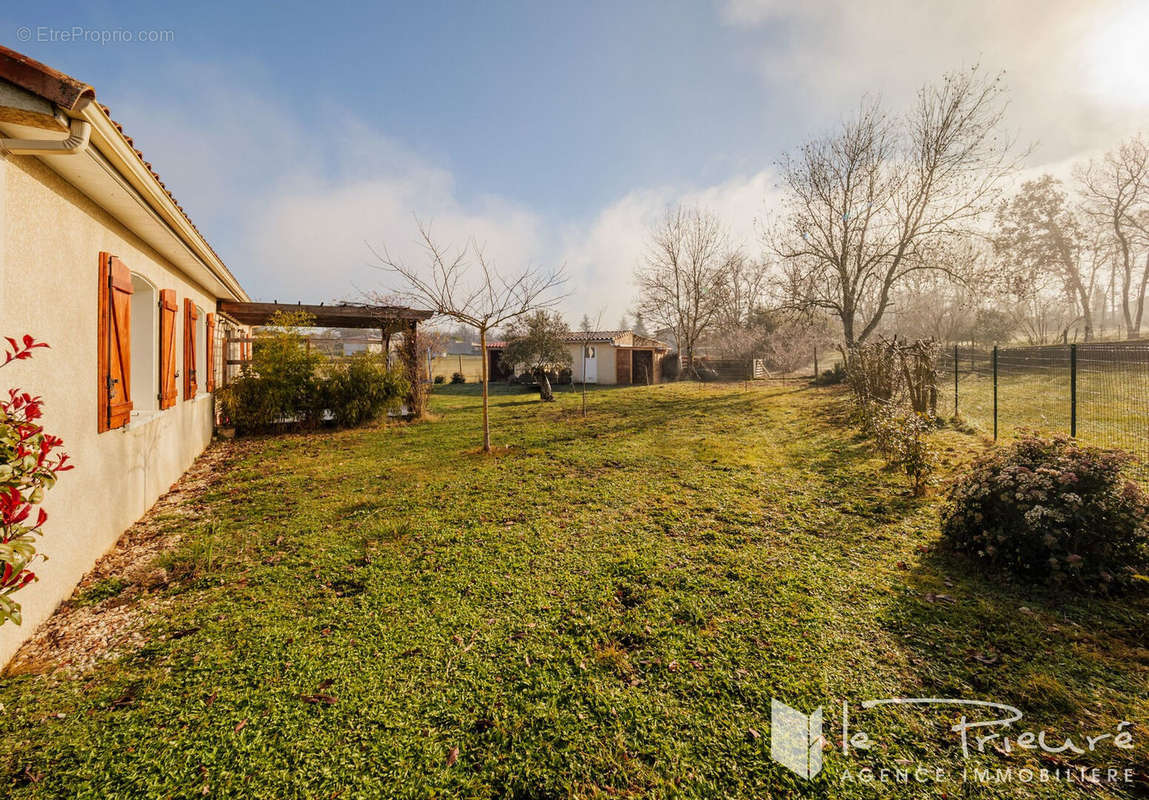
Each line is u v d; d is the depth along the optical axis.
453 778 1.95
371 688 2.46
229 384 10.56
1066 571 3.32
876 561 3.91
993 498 3.76
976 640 2.83
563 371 25.34
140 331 5.94
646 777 1.96
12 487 2.16
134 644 2.88
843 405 13.09
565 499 5.54
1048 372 15.58
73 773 1.98
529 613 3.17
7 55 2.41
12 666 2.68
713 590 3.45
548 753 2.07
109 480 4.29
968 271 19.25
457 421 12.11
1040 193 31.95
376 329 13.79
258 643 2.86
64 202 3.55
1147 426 8.12
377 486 6.25
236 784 1.92
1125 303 31.80
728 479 6.27
